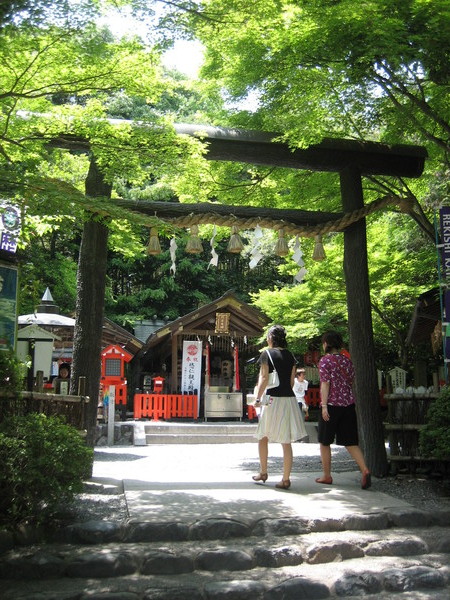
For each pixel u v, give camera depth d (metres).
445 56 6.70
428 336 11.38
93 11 5.11
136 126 6.52
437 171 12.27
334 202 10.20
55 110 6.50
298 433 6.14
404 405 7.09
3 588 3.84
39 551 4.26
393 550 4.65
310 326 15.21
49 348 8.78
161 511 4.94
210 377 19.42
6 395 5.16
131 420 16.94
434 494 6.05
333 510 5.12
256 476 6.47
